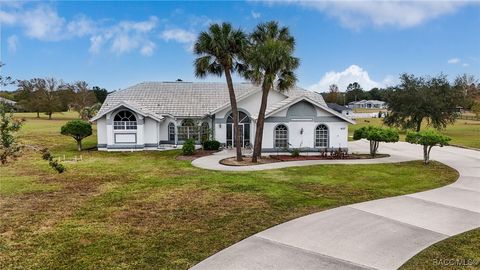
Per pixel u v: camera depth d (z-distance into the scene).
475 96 62.97
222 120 28.22
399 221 10.02
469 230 9.30
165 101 30.33
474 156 23.94
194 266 7.25
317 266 7.18
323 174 17.39
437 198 12.65
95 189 14.30
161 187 14.55
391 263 7.33
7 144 5.43
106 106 29.84
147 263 7.43
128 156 24.55
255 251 7.95
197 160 22.33
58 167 6.89
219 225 9.80
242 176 16.89
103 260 7.60
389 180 15.98
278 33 21.89
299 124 25.23
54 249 8.21
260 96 28.50
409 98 41.25
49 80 65.69
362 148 29.42
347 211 10.99
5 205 11.95
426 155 20.67
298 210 11.17
